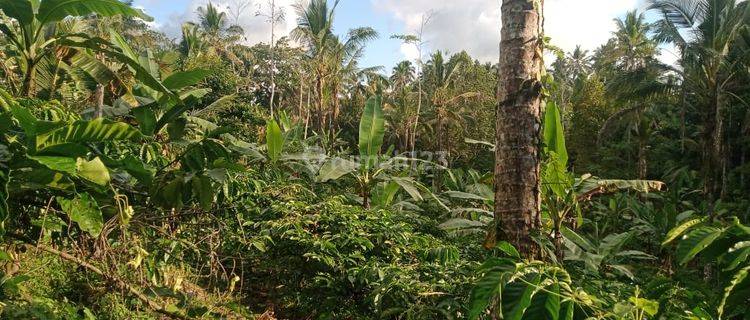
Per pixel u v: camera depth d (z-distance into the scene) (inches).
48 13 121.0
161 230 130.0
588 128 848.3
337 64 840.3
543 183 165.5
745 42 425.1
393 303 172.7
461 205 390.6
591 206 443.5
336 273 208.4
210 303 156.5
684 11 415.2
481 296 86.0
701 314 95.0
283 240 220.2
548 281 84.4
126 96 207.9
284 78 1170.0
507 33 118.4
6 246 119.2
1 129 90.5
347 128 1242.0
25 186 93.6
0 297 111.0
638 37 796.0
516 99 116.3
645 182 191.3
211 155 128.7
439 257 205.6
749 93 539.2
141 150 152.4
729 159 609.0
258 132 665.0
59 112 133.5
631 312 88.0
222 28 1046.4
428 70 1039.6
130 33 877.8
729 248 88.9
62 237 124.0
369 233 235.8
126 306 133.2
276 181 274.7
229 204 176.7
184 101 136.6
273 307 212.2
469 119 1045.2
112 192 114.2
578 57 1190.3
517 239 114.3
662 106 780.6
